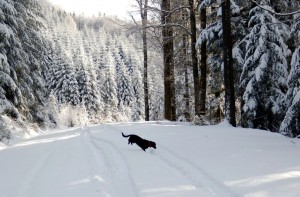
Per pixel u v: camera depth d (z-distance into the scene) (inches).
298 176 289.7
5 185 309.6
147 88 1307.8
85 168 366.6
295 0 762.8
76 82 2559.1
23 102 866.1
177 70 1151.6
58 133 876.6
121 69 3353.8
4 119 730.2
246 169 321.4
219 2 826.2
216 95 953.5
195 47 844.0
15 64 839.1
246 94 741.9
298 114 577.9
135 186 289.9
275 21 725.3
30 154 478.6
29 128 851.4
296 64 587.8
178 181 302.7
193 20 880.3
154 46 1179.9
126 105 3294.8
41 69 1058.7
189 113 1149.7
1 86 781.9
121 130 708.7
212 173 312.7
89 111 2549.2
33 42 1004.6
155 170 345.7
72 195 272.7
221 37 812.6
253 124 760.3
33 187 299.6
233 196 256.5
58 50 2610.7
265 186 267.3
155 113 2090.3
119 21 1039.0
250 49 744.3
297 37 625.9
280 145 448.1
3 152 510.6
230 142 475.2
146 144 443.5
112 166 373.7
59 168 371.9
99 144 543.2
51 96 1732.3
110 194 274.7
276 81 731.4
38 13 1037.2
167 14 940.6
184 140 509.4
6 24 797.2
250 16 764.0
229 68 674.2
